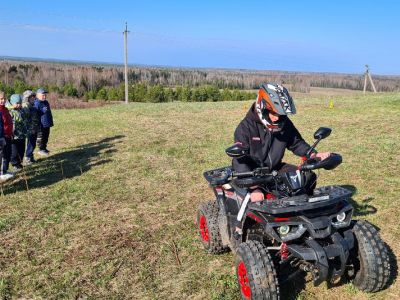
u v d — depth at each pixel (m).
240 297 4.95
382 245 4.45
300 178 4.73
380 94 28.41
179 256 6.12
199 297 5.09
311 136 14.02
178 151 12.95
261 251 4.29
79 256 6.29
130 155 12.74
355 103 22.31
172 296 5.15
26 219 7.86
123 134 16.62
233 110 23.14
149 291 5.28
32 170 11.58
